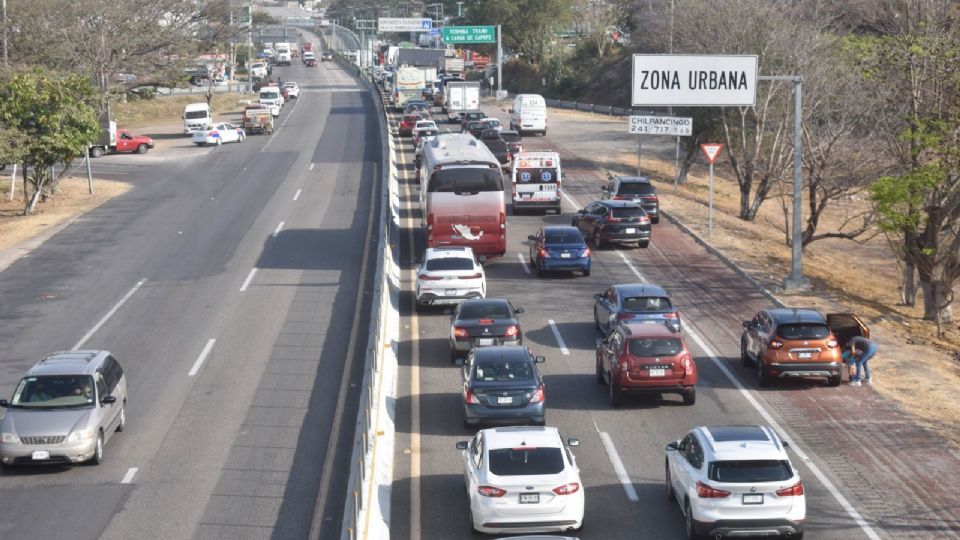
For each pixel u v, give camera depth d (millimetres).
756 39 49406
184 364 26734
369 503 16562
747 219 53375
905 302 39625
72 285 35750
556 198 47781
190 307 32656
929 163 36188
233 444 21219
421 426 22156
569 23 144625
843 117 43562
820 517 17453
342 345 28406
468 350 26250
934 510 17766
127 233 44969
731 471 15891
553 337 29219
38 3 77062
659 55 33500
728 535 15938
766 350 24484
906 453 20547
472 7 147750
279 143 77562
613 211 40812
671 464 17812
